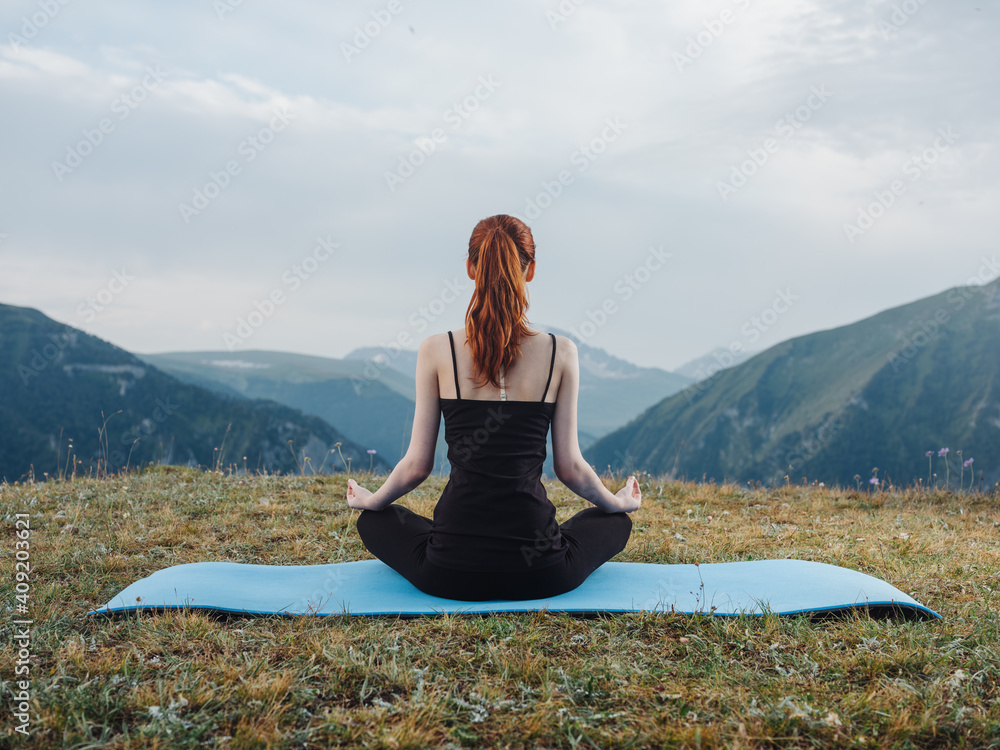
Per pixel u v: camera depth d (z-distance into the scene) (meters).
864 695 2.17
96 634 2.72
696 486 7.59
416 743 1.91
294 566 3.65
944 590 3.43
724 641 2.69
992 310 165.25
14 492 6.05
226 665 2.38
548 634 2.75
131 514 5.27
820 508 6.54
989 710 2.10
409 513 3.29
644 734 1.96
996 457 130.50
